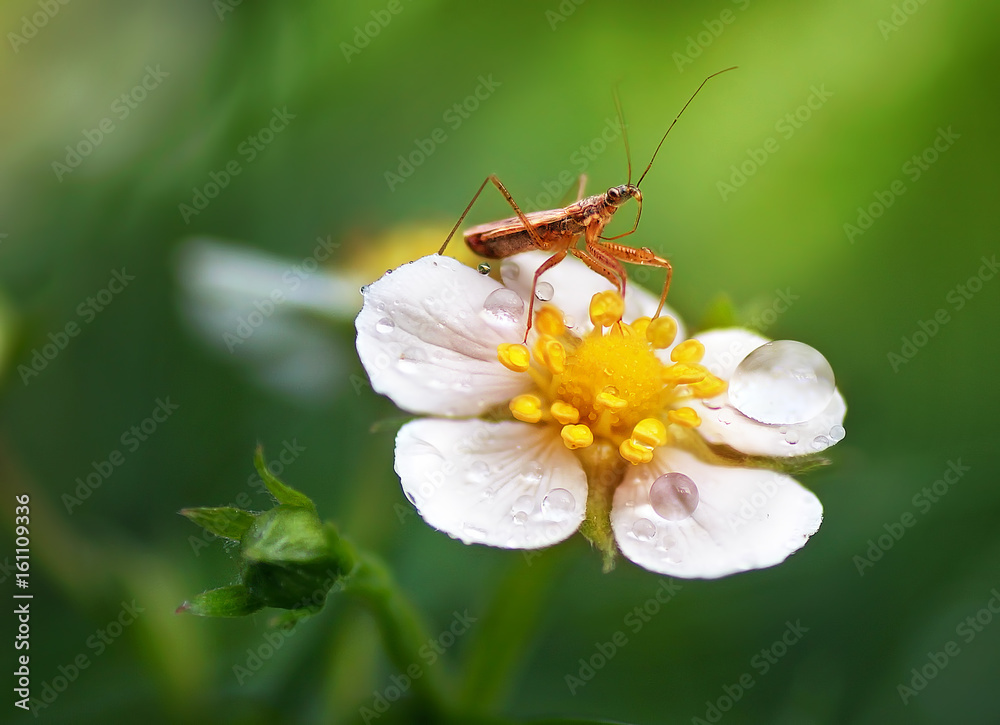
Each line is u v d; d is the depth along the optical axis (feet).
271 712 0.46
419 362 0.45
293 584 0.44
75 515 0.48
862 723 0.47
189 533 0.48
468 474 0.44
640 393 0.45
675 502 0.44
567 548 0.46
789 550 0.43
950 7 0.51
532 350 0.46
